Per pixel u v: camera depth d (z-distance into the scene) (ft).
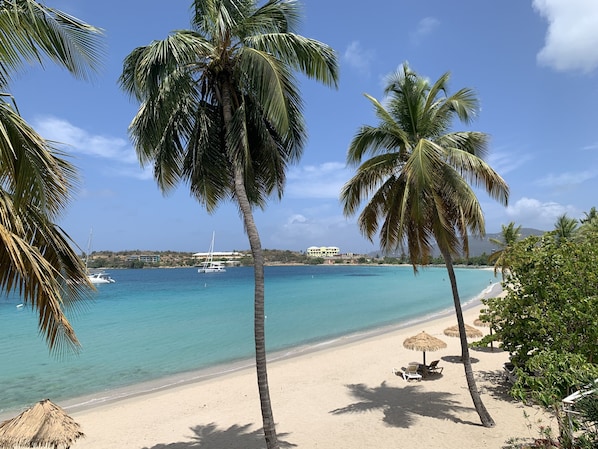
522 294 34.22
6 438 26.68
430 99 34.22
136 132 26.94
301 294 201.05
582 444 20.25
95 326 106.42
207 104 29.53
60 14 15.76
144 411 44.91
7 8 15.42
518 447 27.32
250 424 39.55
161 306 151.33
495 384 48.65
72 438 27.53
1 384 57.77
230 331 98.99
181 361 70.64
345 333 95.45
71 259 19.33
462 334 35.68
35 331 101.86
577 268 31.53
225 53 26.71
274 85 23.88
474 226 32.17
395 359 64.95
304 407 43.60
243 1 26.08
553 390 22.29
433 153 30.01
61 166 17.42
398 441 33.09
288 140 28.53
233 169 28.53
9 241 14.35
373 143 35.78
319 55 25.38
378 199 36.45
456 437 33.09
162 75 23.86
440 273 453.17
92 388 55.72
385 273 483.51
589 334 29.81
